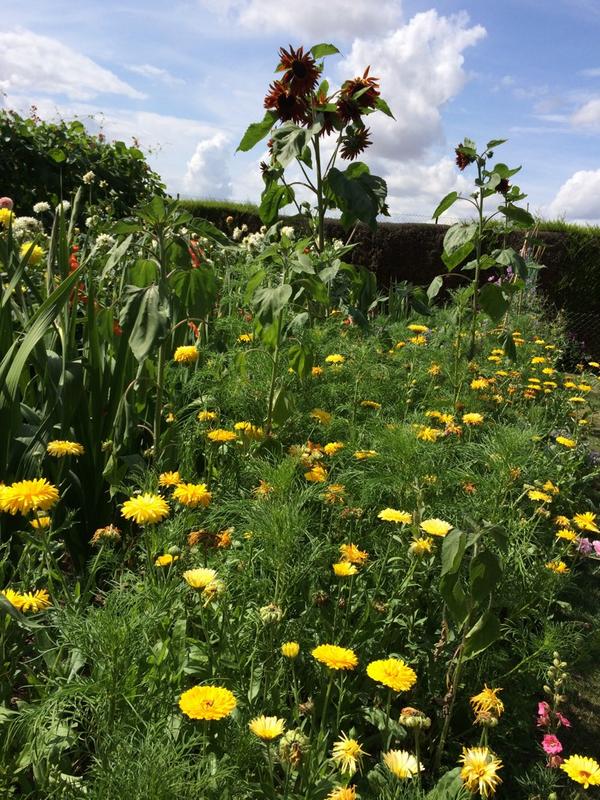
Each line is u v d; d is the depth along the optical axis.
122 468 2.21
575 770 1.42
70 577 2.23
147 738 1.13
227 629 1.60
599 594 2.71
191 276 2.84
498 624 1.57
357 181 4.08
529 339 6.57
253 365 3.22
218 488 2.37
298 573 1.73
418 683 1.84
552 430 3.99
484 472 2.66
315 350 3.80
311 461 2.39
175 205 2.55
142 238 2.76
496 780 1.31
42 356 2.34
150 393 2.93
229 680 1.50
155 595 1.52
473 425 3.16
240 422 2.68
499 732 1.80
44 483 1.62
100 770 1.16
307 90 4.05
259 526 1.69
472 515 2.14
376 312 6.05
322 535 2.11
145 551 1.81
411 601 1.89
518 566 2.09
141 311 2.30
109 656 1.25
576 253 9.74
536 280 9.04
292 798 1.27
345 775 1.30
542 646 1.80
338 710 1.51
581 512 3.28
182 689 1.45
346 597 1.90
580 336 9.88
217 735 1.38
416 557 1.82
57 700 1.28
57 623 1.39
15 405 2.20
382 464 2.33
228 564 1.76
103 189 7.54
